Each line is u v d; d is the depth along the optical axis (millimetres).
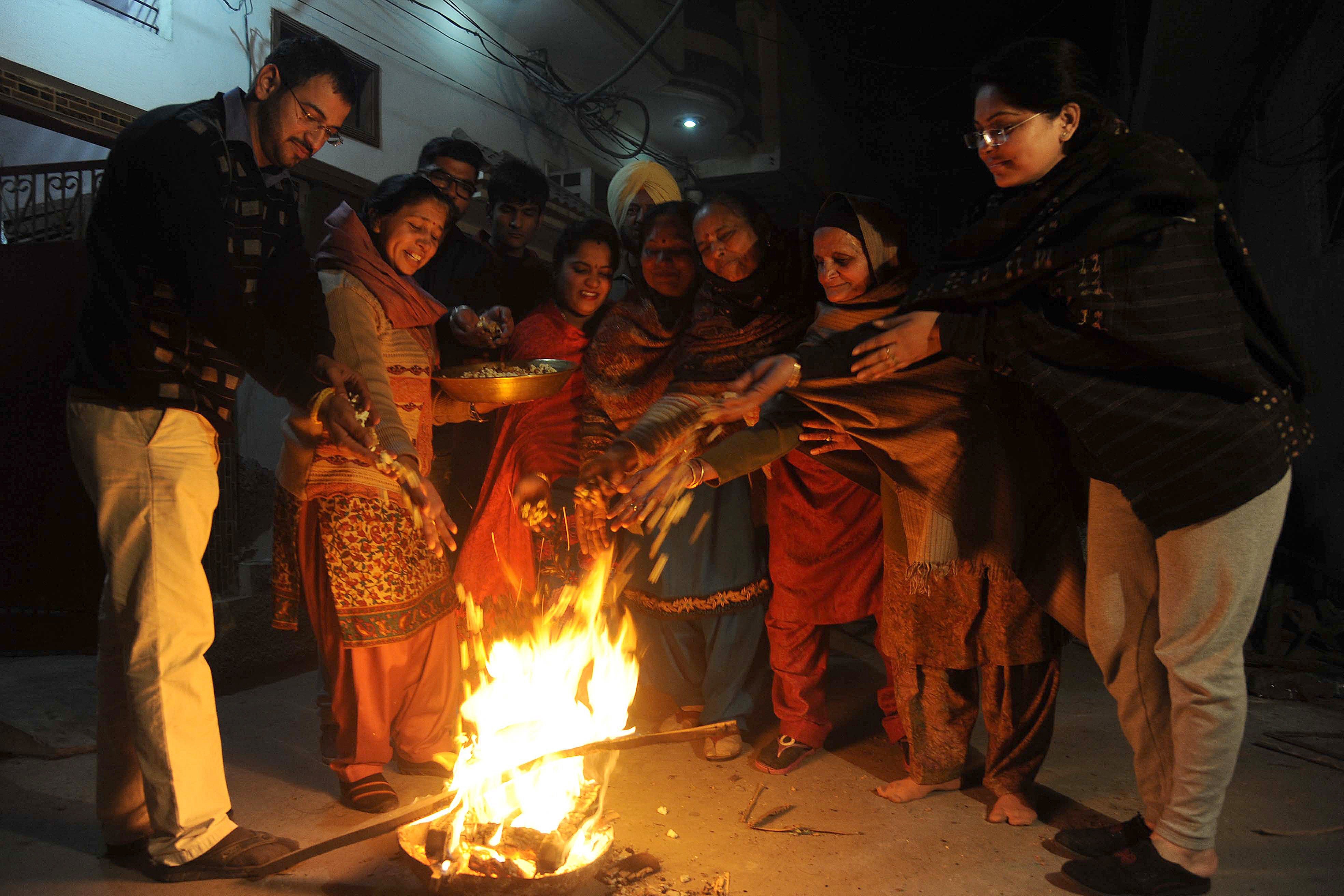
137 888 2338
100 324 2322
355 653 2805
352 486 2773
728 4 15102
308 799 2924
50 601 4746
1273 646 4781
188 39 6547
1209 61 7934
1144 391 2100
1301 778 2979
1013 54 2182
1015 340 2201
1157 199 2037
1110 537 2369
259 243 2484
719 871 2410
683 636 3414
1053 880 2342
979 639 2736
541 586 3518
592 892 2264
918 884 2334
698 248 3096
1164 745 2369
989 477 2646
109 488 2330
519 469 3475
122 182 2307
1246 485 2062
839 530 3109
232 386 2502
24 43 5508
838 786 3006
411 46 8836
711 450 2744
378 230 2984
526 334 3586
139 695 2326
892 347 2297
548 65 10656
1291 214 7570
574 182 11281
